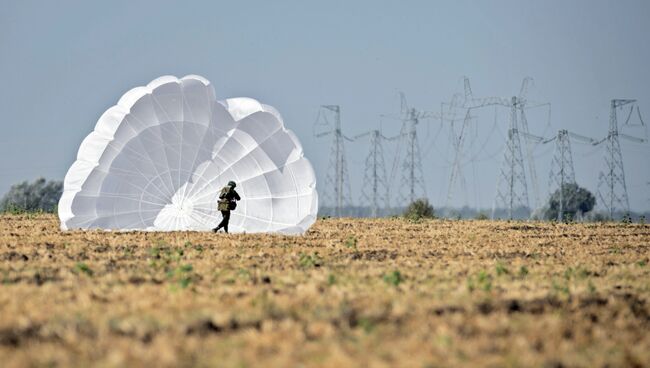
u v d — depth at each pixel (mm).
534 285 89625
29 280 87875
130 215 144750
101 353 60562
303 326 69125
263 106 144875
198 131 144500
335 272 96750
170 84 140125
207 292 81188
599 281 96062
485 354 62938
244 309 73188
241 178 149125
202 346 62656
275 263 105000
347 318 71625
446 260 112062
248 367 58312
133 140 141125
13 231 136750
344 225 167625
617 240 147125
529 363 61000
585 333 71062
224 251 114750
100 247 117250
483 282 89375
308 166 145000
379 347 63531
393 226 166250
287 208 145875
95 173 138625
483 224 177125
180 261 104438
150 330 66062
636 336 71500
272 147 146000
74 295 78562
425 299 79438
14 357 58875
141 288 81625
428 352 62375
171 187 147250
